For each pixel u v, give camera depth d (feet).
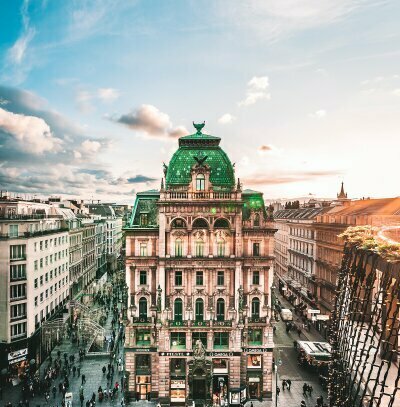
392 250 49.85
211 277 178.29
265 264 180.45
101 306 324.19
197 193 177.58
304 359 205.26
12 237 190.39
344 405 60.08
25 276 196.34
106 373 196.24
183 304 178.50
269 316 179.52
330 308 236.02
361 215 206.39
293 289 330.54
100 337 231.91
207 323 175.63
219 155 187.21
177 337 177.78
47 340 222.28
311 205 394.73
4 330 186.50
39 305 212.43
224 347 177.37
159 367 175.01
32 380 184.75
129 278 181.16
